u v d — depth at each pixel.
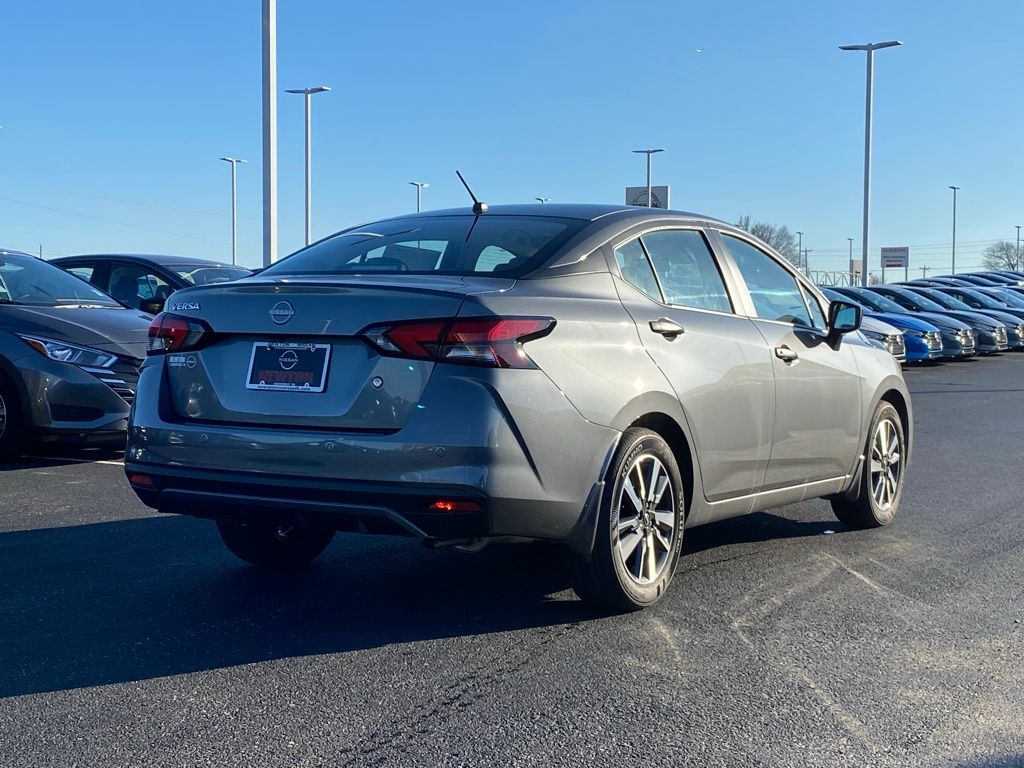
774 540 6.09
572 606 4.73
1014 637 4.38
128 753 3.21
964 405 13.91
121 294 11.88
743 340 5.10
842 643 4.28
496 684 3.78
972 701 3.68
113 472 7.97
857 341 6.23
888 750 3.28
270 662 4.00
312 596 4.88
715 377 4.84
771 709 3.58
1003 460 9.14
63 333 8.16
